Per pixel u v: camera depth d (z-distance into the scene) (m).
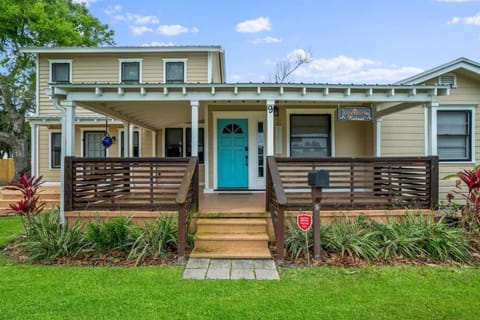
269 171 6.02
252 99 6.40
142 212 6.14
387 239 5.27
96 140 13.30
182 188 5.31
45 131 13.10
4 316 3.18
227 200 7.62
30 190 5.93
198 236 5.59
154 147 12.33
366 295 3.72
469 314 3.27
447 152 9.24
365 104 8.77
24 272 4.45
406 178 6.48
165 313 3.24
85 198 6.25
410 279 4.22
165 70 12.49
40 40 16.33
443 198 9.14
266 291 3.82
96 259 5.04
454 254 5.01
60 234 5.41
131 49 12.24
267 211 6.19
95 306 3.39
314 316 3.20
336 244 5.18
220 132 9.21
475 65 8.82
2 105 19.62
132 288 3.88
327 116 9.12
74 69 12.58
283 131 9.12
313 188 5.02
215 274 4.41
